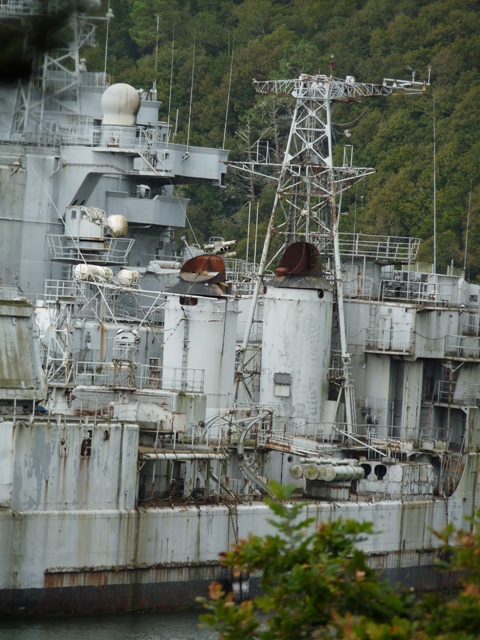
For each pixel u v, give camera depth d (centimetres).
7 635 13825
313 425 19075
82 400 16300
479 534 8906
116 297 19112
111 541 14800
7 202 19125
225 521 15738
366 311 19925
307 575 8681
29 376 15250
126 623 14700
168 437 16300
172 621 14950
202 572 15550
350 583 8869
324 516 16812
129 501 14988
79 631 14200
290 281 19162
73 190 19812
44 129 19688
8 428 14150
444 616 8669
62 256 19150
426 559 18212
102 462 14750
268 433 17850
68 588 14525
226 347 18175
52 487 14425
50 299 19212
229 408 17900
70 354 17150
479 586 8569
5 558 14062
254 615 9212
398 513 17812
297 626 8700
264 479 17525
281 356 19112
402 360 19862
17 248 19250
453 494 18725
